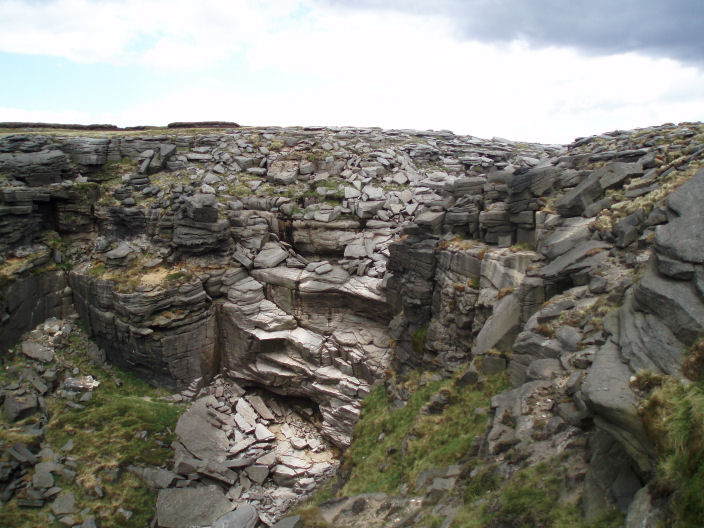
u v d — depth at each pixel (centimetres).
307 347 2986
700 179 1265
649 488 808
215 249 3198
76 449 2545
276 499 2573
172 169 3712
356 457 2298
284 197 3416
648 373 959
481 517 1063
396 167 3784
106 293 3014
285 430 3077
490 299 1977
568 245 1744
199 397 3108
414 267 2503
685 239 1103
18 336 2950
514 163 3738
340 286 2970
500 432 1290
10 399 2625
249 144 3988
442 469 1473
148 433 2722
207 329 3139
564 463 1057
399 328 2655
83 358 3075
